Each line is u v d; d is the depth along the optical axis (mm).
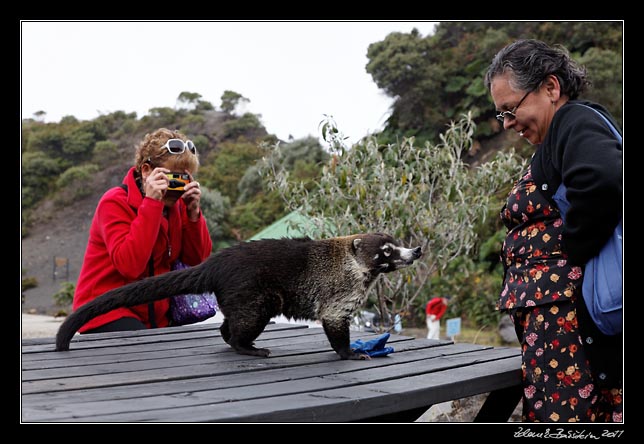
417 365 3051
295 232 8023
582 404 2611
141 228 3785
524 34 19406
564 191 2672
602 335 2559
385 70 19609
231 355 3199
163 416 1925
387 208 5609
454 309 13477
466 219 5953
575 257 2561
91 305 3252
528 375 2789
